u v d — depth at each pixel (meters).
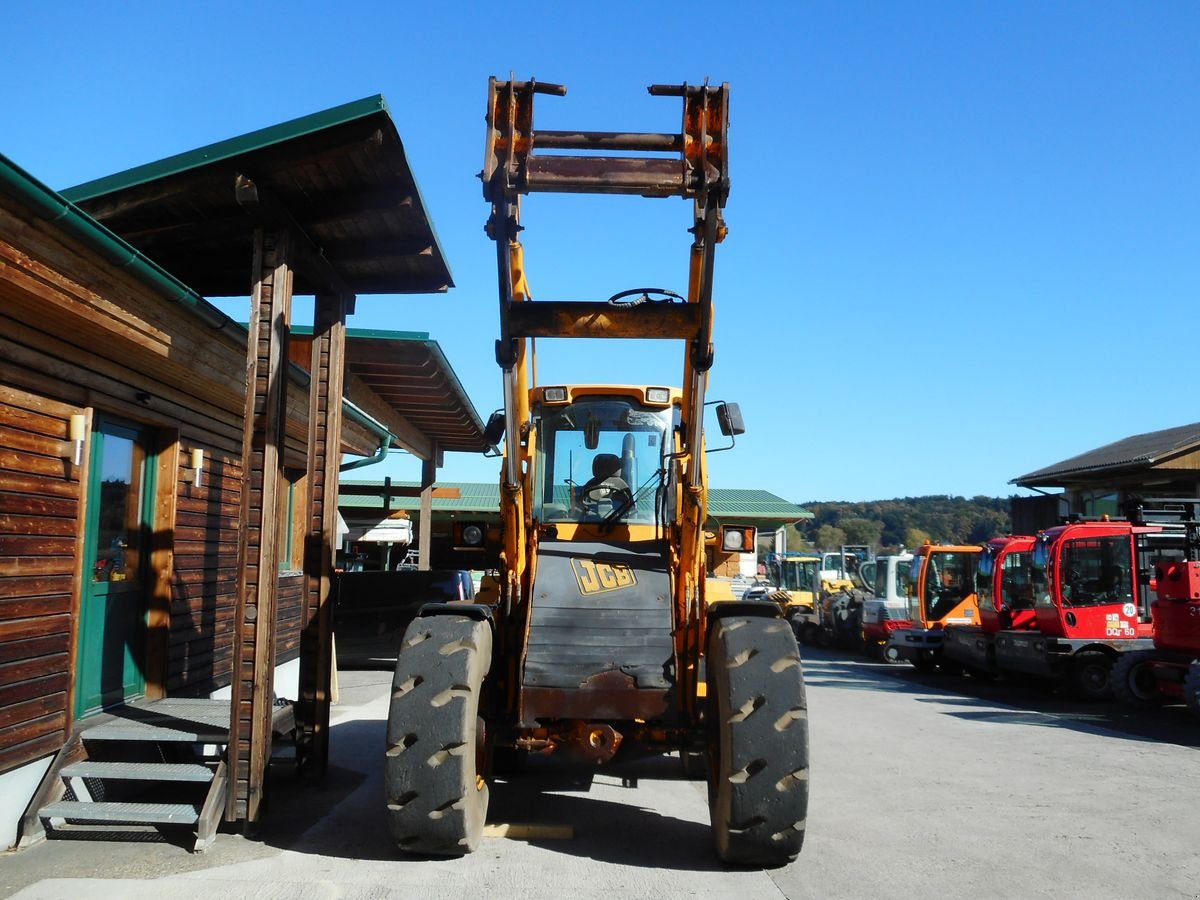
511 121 5.14
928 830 5.89
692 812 6.18
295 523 10.52
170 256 6.89
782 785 4.67
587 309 5.43
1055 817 6.25
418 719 4.82
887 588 21.72
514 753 7.18
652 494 6.56
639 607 5.59
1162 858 5.31
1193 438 21.56
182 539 7.24
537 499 6.61
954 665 18.09
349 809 6.00
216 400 7.62
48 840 5.25
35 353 5.23
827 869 5.02
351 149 5.50
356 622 14.80
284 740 7.07
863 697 13.54
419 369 12.40
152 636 6.90
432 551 27.05
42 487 5.32
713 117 5.27
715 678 5.10
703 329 5.45
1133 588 13.96
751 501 37.62
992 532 112.06
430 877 4.71
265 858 4.99
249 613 5.55
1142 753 8.80
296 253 6.12
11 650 4.98
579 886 4.63
